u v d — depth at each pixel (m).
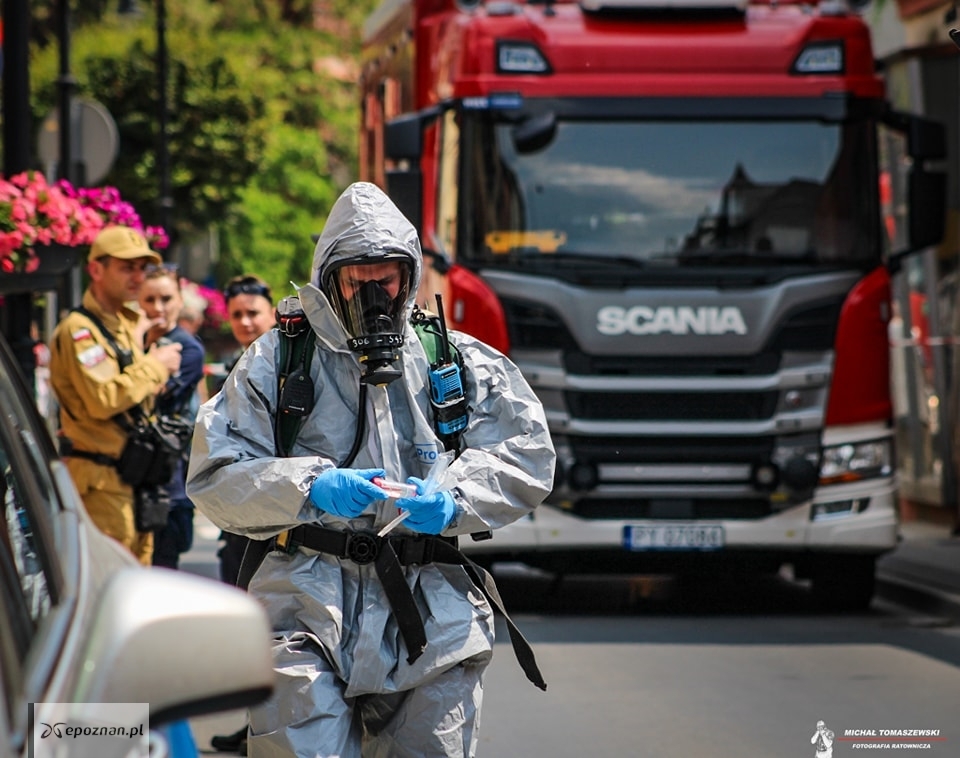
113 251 24.30
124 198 87.81
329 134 142.88
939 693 26.16
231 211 94.69
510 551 34.25
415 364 13.29
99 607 6.72
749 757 21.58
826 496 34.31
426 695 12.85
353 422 13.09
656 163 34.62
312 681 12.47
